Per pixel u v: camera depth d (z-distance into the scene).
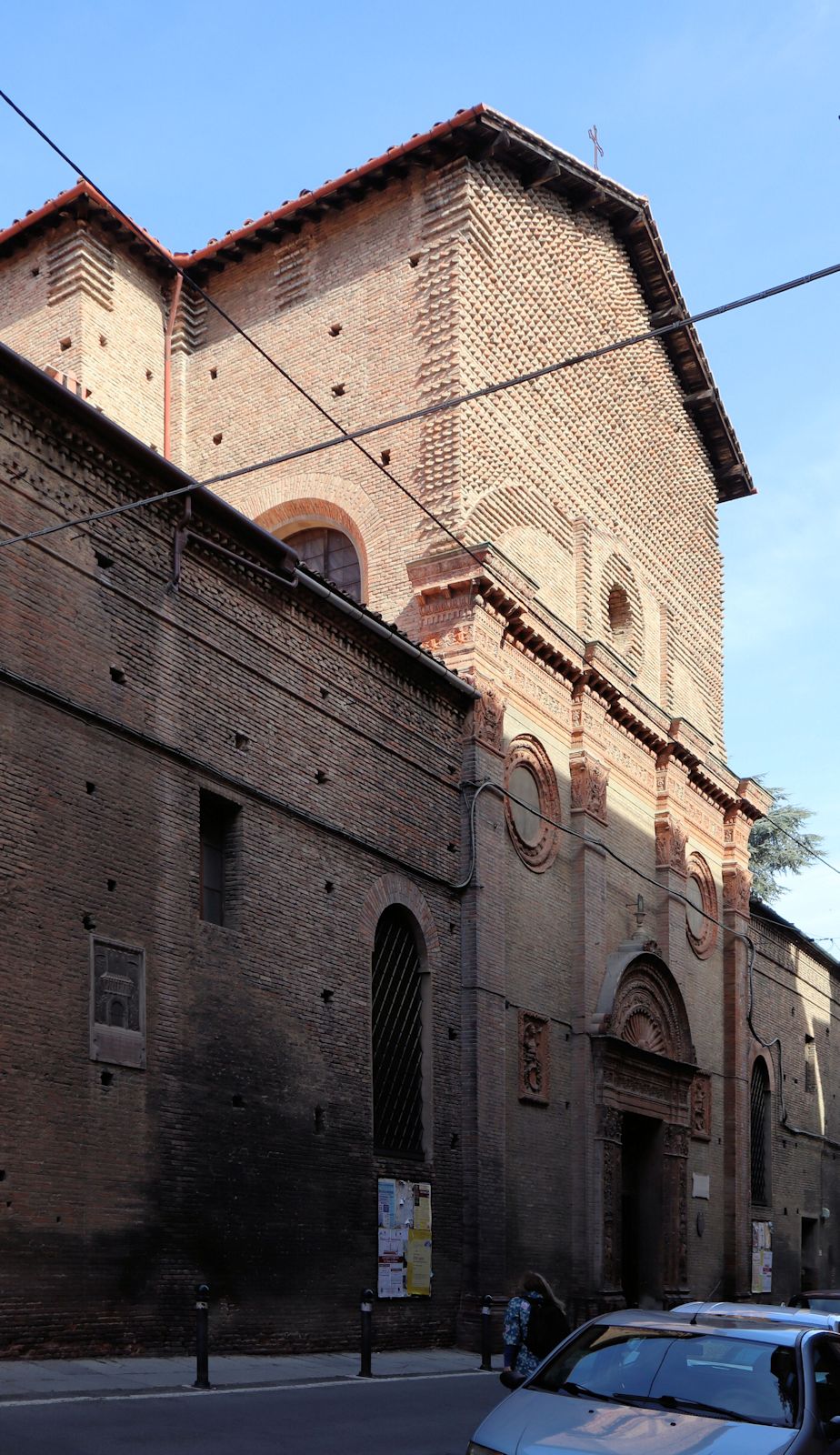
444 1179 25.31
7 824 16.88
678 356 39.72
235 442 32.38
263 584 22.28
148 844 19.14
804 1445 8.80
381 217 31.27
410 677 26.12
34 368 17.67
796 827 63.66
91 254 30.91
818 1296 21.45
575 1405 9.55
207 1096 19.52
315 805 22.91
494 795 28.12
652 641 37.38
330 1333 21.45
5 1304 15.84
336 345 31.30
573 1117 30.12
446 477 29.00
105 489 19.30
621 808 34.47
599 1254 29.27
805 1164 47.34
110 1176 17.61
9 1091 16.31
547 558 31.97
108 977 18.08
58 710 17.95
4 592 17.41
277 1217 20.61
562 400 33.38
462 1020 26.59
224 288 33.50
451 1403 16.69
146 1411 13.59
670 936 36.09
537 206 32.94
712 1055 39.34
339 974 22.95
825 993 51.69
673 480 39.72
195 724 20.39
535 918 29.75
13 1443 11.36
